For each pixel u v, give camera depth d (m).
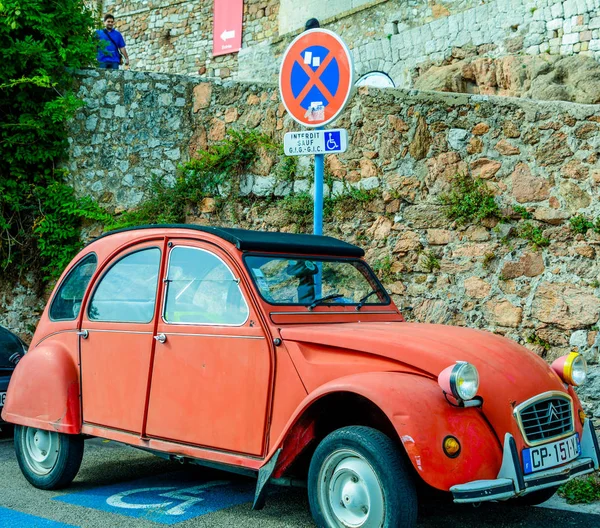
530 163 7.45
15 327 10.20
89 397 5.19
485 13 13.88
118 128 10.09
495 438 3.88
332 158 8.59
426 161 8.01
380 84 15.67
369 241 8.29
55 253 10.06
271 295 4.54
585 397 6.82
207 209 9.48
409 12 15.18
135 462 6.36
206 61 20.80
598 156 7.11
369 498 3.76
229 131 9.30
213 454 4.43
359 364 4.11
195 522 4.54
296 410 4.01
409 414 3.66
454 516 4.62
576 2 12.63
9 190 10.00
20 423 5.47
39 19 9.93
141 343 4.90
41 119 9.93
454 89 13.17
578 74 11.86
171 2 21.55
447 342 4.21
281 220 8.91
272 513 4.75
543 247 7.30
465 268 7.68
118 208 10.02
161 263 5.00
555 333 7.13
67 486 5.48
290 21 18.67
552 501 5.00
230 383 4.41
